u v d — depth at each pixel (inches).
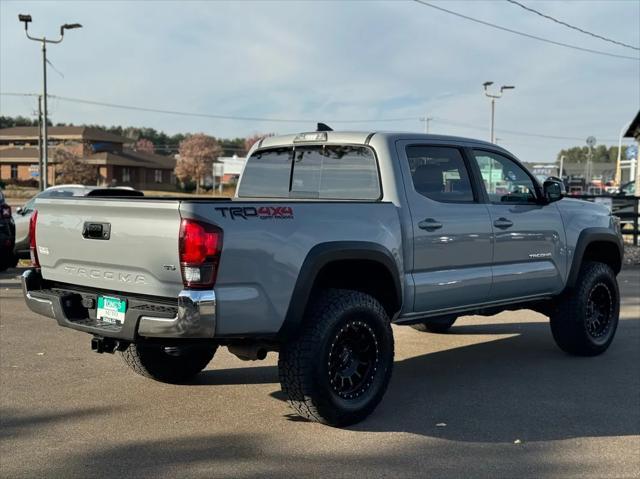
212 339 178.7
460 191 231.6
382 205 204.4
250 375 247.4
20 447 175.5
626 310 394.6
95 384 232.2
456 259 224.8
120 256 176.1
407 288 209.5
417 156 221.0
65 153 2603.3
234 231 167.6
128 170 3090.6
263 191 245.9
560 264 263.3
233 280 167.9
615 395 226.1
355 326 190.5
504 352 288.8
